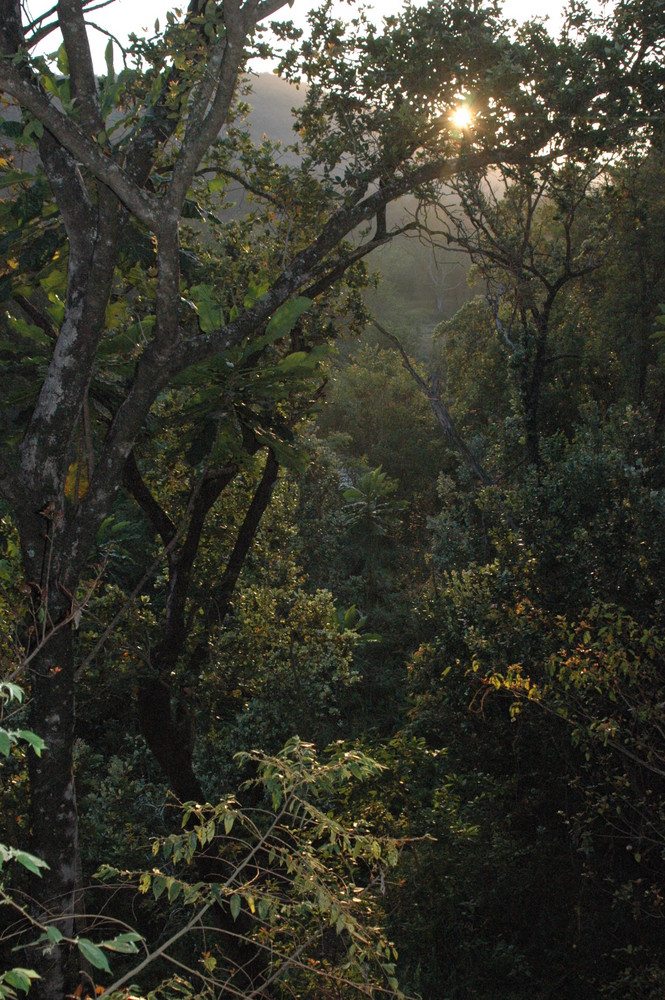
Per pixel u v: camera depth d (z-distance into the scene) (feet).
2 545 24.88
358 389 97.19
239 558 28.40
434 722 32.01
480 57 18.85
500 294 43.83
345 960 12.90
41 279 18.25
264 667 32.22
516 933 26.35
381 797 26.76
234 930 22.34
